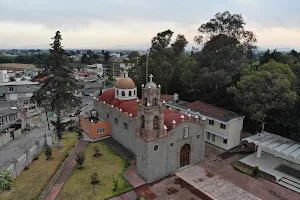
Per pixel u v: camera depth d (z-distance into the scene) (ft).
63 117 224.33
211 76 179.83
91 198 99.35
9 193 102.37
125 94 162.91
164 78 231.50
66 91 141.38
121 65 563.07
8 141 169.27
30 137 179.42
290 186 109.50
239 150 146.30
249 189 107.65
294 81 150.92
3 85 270.87
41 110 251.39
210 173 120.57
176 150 119.24
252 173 119.34
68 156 135.23
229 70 186.60
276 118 152.56
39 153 140.67
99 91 323.78
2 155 147.23
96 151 138.41
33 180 112.37
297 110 139.13
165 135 112.06
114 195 101.35
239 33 209.36
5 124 185.88
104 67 607.78
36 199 96.53
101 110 176.24
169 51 241.96
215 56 197.06
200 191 105.50
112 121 160.66
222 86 189.47
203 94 209.26
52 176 113.80
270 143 133.08
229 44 194.39
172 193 103.86
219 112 154.81
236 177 117.39
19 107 224.33
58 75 138.62
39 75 140.77
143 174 112.68
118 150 144.05
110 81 382.63
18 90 275.18
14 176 113.60
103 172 119.44
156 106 108.06
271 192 105.50
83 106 268.00
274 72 145.69
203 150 131.23
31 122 215.10
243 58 192.24
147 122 106.83
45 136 155.74
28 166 125.59
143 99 111.14
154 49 247.50
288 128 151.33
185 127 119.44
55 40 138.51
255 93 146.92
